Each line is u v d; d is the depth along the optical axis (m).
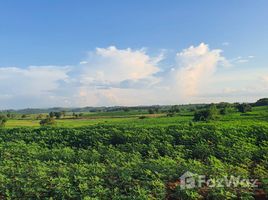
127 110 131.75
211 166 20.69
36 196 16.38
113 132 33.22
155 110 96.50
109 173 19.33
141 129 33.75
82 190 16.34
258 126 32.16
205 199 15.91
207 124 35.38
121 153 26.92
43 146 32.78
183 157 26.12
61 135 34.94
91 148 30.38
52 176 19.28
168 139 30.45
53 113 90.94
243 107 65.75
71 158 25.52
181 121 49.88
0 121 56.81
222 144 28.45
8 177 19.50
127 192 16.81
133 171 19.12
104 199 15.77
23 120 80.94
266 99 84.69
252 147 27.22
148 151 26.72
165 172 19.02
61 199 15.95
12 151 28.97
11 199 16.28
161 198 15.93
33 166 21.58
